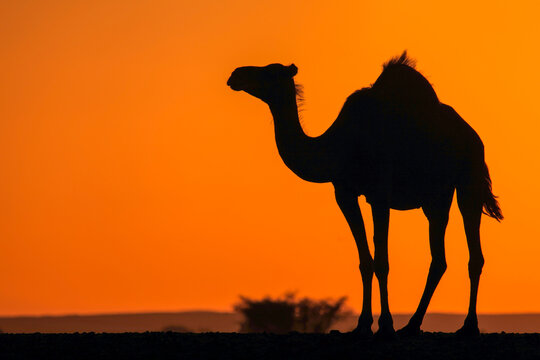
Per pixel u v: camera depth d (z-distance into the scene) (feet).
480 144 189.67
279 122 177.37
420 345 162.50
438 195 185.57
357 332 173.06
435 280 188.24
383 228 171.53
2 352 160.45
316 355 152.66
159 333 183.62
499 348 159.53
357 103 177.37
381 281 169.99
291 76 177.68
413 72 182.70
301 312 509.35
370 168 173.27
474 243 185.98
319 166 175.11
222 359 151.23
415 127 176.96
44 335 182.39
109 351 159.53
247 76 178.60
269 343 165.07
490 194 189.78
